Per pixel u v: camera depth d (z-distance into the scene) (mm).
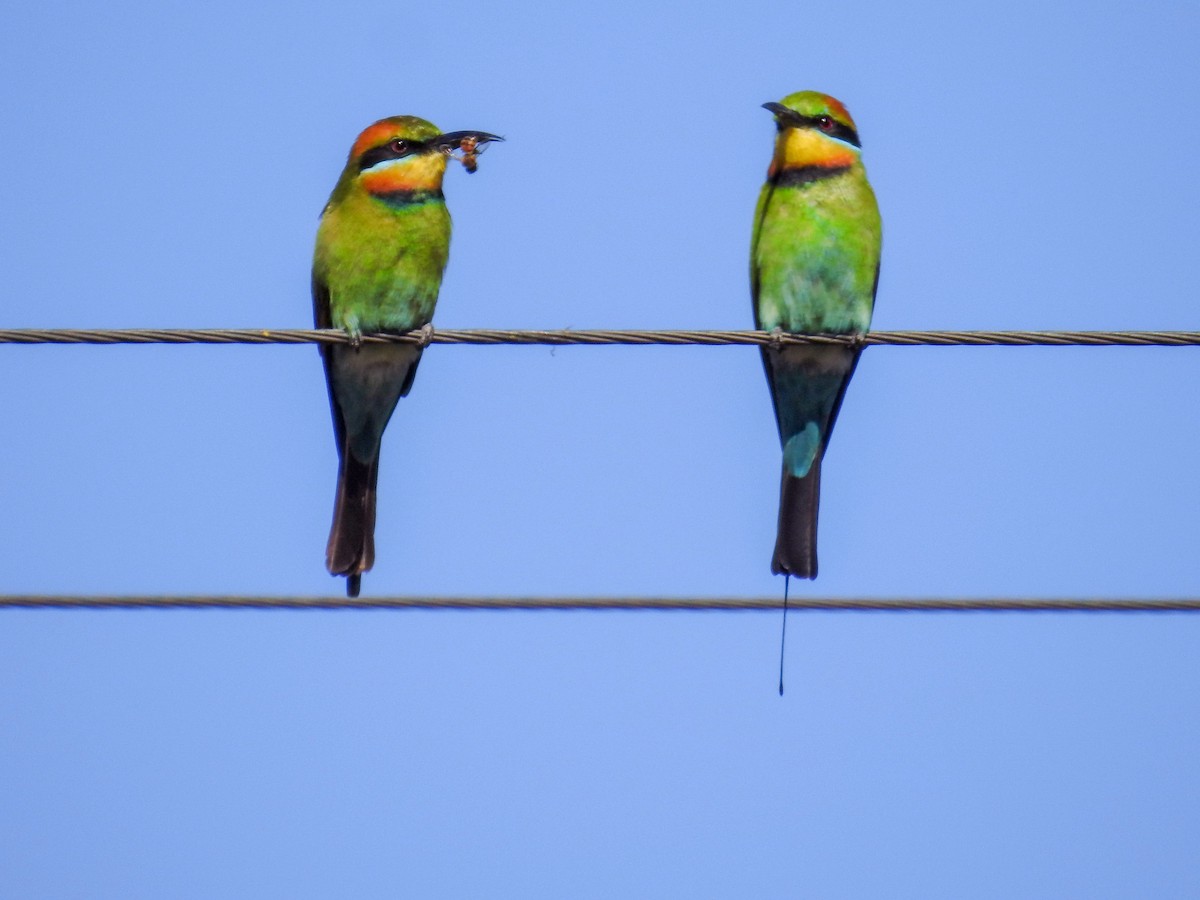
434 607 9531
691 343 9594
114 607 9320
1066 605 9258
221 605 9398
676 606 9578
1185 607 9180
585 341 9406
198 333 9164
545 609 9555
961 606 9391
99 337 9039
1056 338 9273
